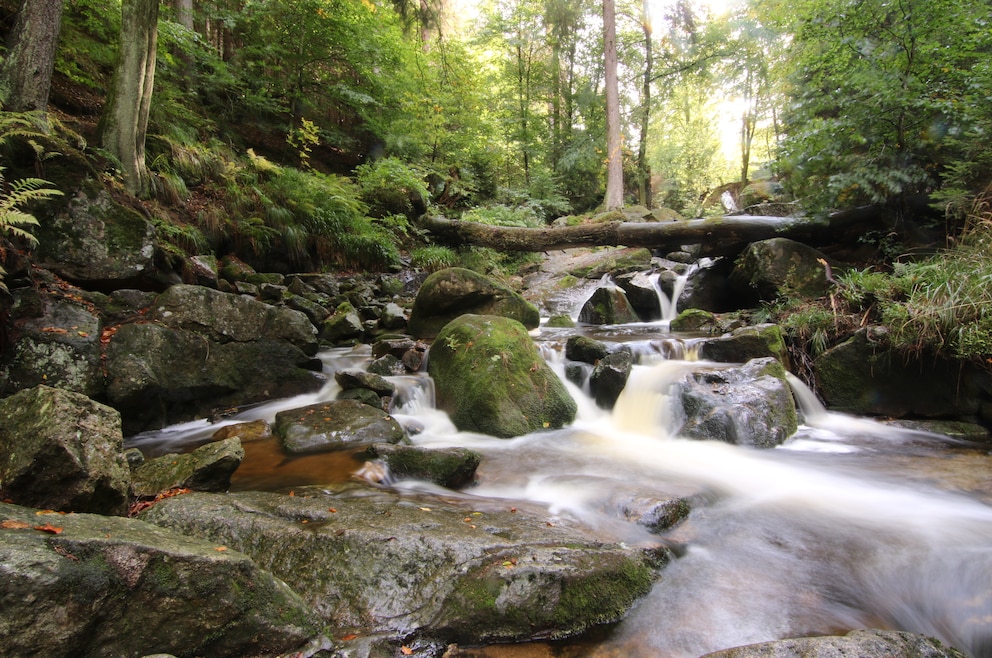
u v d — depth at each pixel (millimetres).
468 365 5586
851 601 2555
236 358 5711
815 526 3271
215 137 10594
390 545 2471
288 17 12086
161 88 9391
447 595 2211
